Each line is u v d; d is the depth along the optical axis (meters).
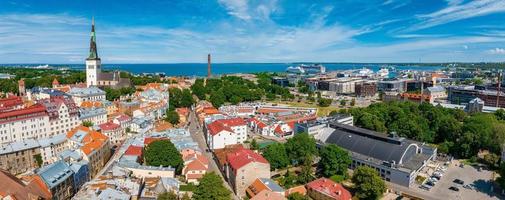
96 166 194.88
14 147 195.38
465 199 168.00
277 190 153.25
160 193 143.38
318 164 199.88
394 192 174.38
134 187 145.88
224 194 143.00
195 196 143.00
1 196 123.62
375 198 160.75
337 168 188.25
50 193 139.12
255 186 161.50
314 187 164.62
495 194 172.88
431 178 190.62
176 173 191.38
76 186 163.38
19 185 131.88
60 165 156.38
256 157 177.50
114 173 160.38
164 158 183.25
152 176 172.12
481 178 193.50
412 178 185.00
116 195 130.38
